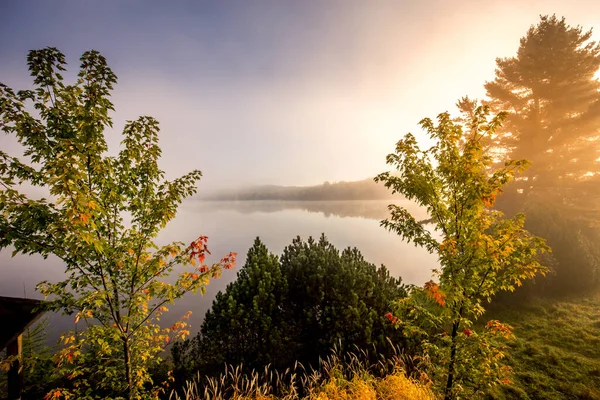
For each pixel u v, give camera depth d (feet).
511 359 25.22
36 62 10.96
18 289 59.67
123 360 13.84
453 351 14.55
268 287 23.02
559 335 29.12
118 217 13.62
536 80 69.46
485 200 13.39
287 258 32.04
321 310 23.08
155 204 14.06
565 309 34.63
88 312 11.75
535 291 39.04
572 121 63.62
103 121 12.37
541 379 22.16
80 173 10.50
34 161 11.19
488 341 14.28
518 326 32.01
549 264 39.40
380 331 21.33
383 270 27.66
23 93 10.93
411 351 20.13
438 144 15.71
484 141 14.46
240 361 20.27
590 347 26.35
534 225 46.03
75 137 11.78
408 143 16.34
